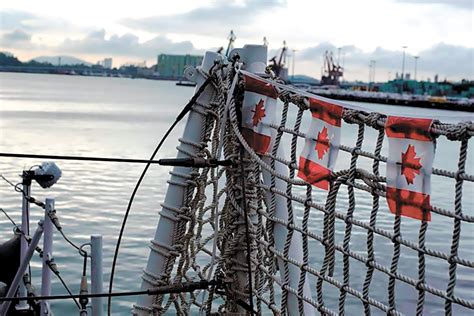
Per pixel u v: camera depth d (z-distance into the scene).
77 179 22.67
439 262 12.57
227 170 4.23
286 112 3.75
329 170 3.35
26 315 6.09
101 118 58.25
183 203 4.28
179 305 4.62
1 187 19.83
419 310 2.88
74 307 9.93
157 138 39.94
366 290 3.14
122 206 18.05
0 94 119.12
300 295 3.64
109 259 12.51
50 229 5.16
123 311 10.01
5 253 5.93
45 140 37.22
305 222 3.59
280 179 3.93
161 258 4.34
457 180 2.70
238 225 4.24
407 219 15.27
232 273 4.30
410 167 2.88
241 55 4.17
